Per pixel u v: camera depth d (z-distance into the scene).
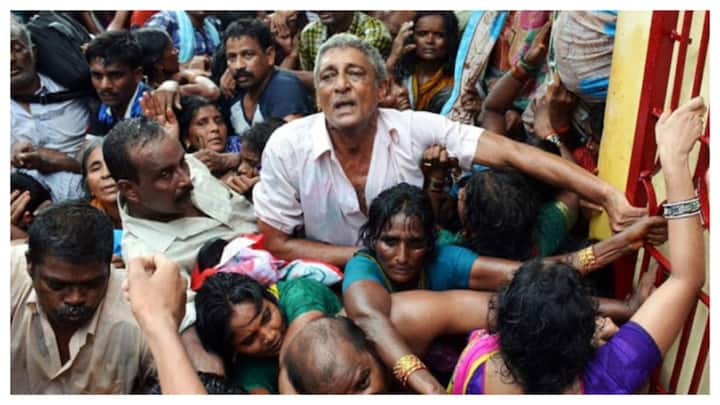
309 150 3.15
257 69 4.20
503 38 4.24
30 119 4.31
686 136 2.49
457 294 2.82
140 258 2.49
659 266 2.75
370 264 2.91
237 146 4.19
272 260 3.07
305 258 3.29
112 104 4.28
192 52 4.91
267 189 3.26
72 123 4.39
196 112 4.05
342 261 3.24
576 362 2.27
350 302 2.77
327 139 3.14
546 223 3.08
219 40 5.08
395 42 4.47
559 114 3.59
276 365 2.79
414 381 2.52
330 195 3.22
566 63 3.34
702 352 2.55
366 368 2.47
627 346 2.31
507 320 2.29
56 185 4.27
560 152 3.48
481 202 2.95
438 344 2.85
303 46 4.69
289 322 2.78
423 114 3.24
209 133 4.05
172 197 3.24
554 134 3.60
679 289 2.41
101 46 4.18
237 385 2.71
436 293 2.82
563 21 3.31
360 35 4.57
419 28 4.42
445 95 4.46
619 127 3.04
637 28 2.93
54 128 4.35
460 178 3.52
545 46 3.78
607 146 3.15
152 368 2.85
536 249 3.04
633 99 2.95
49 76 4.35
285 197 3.25
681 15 2.87
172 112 4.00
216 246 3.24
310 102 4.35
